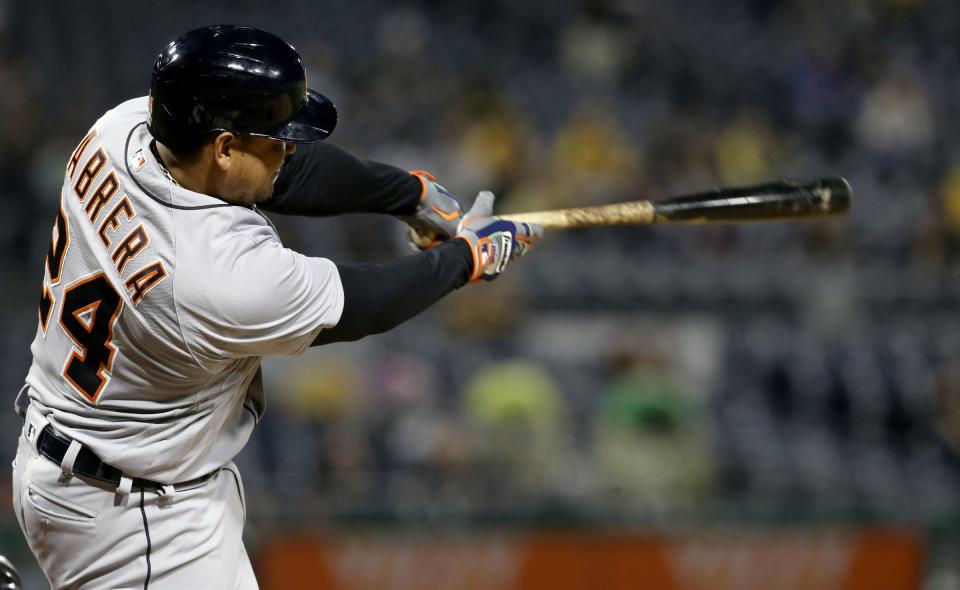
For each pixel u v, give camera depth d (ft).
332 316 28.89
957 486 90.84
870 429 96.48
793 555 69.26
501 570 67.56
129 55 136.36
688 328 100.99
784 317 103.30
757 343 99.81
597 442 82.17
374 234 98.27
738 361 99.04
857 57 149.38
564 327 98.48
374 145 117.39
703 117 136.67
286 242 97.76
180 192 28.14
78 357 29.25
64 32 136.46
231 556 31.96
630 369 82.23
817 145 140.26
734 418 92.73
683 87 147.43
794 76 146.92
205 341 28.12
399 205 35.17
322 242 98.17
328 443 79.20
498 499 74.64
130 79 132.16
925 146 139.74
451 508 67.92
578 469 81.30
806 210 35.76
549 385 85.25
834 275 104.94
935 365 99.45
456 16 154.40
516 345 93.91
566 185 114.52
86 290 28.81
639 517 68.90
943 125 147.33
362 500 73.31
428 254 31.27
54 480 29.81
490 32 152.76
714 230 108.37
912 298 104.88
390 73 132.36
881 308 104.42
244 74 27.53
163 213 28.02
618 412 79.92
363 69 135.23
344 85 126.72
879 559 69.56
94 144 29.53
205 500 31.12
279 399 85.10
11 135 107.86
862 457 93.25
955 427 93.40
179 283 27.63
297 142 28.76
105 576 30.37
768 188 35.76
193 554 30.68
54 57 132.98
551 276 101.86
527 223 34.09
